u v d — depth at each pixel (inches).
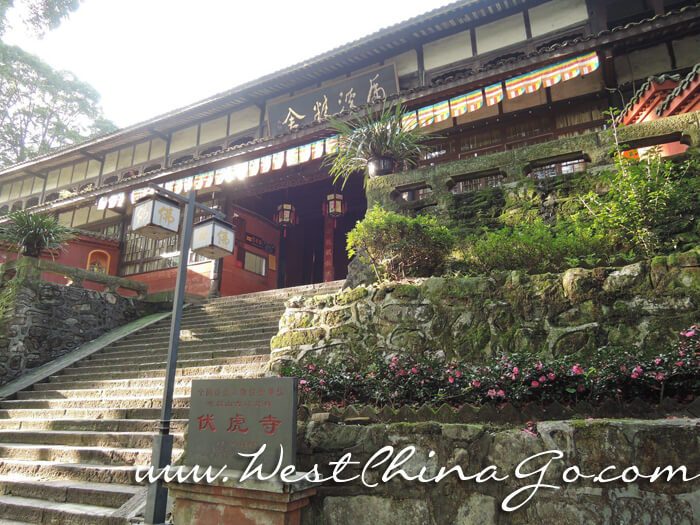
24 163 715.4
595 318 164.2
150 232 185.3
